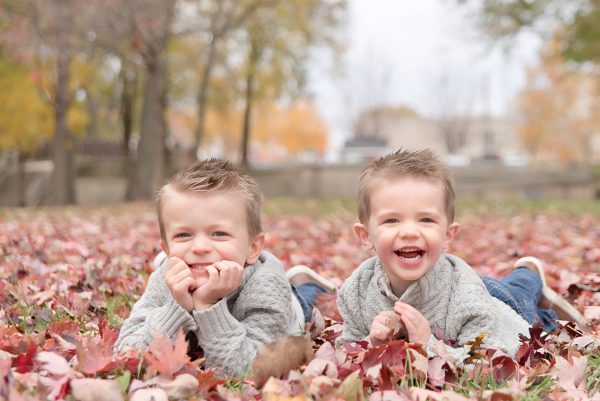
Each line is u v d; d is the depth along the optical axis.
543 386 2.39
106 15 20.08
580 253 7.13
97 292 4.37
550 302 3.67
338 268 5.81
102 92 32.16
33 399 1.99
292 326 3.02
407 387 2.21
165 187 2.77
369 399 2.12
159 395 2.08
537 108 47.66
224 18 24.17
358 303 3.03
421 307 2.84
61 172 24.16
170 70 28.23
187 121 36.94
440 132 61.69
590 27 19.61
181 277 2.59
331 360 2.44
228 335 2.61
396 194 2.71
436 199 2.74
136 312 2.91
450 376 2.45
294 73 29.67
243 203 2.73
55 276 4.65
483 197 31.92
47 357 2.30
